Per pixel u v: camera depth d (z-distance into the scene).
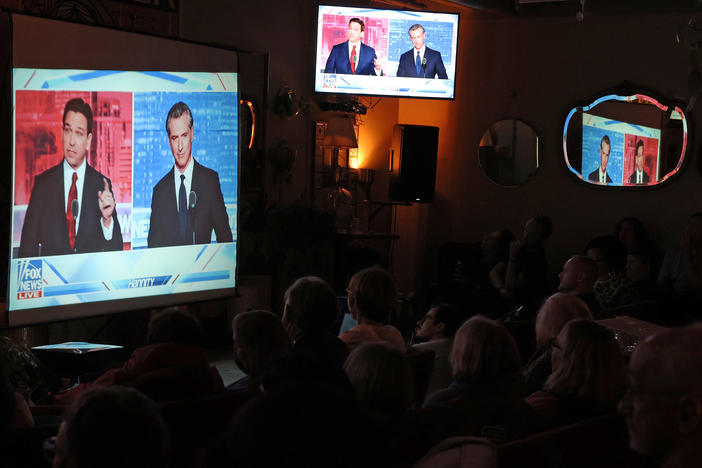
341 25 8.26
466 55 9.23
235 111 6.96
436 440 2.27
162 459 1.24
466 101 9.26
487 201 9.25
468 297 6.91
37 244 5.53
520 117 9.06
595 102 8.76
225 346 7.27
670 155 8.50
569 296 3.50
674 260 7.89
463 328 2.62
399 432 2.18
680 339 1.06
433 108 9.36
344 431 0.71
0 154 5.58
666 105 8.45
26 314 5.50
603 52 8.72
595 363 2.56
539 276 7.73
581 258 4.89
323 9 8.23
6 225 5.61
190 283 6.66
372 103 9.16
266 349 3.10
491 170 9.21
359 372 2.20
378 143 9.25
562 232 8.96
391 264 9.34
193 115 6.58
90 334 6.42
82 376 4.59
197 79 6.59
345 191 8.58
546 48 8.94
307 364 1.73
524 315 5.88
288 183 8.33
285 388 0.73
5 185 5.61
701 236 7.63
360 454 0.71
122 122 6.03
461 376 2.57
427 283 9.39
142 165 6.20
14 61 5.30
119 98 5.99
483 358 2.55
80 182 5.77
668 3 8.42
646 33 8.54
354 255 8.37
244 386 3.45
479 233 9.30
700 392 1.02
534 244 7.78
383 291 3.66
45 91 5.50
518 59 9.05
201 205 6.71
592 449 2.19
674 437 1.04
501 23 9.09
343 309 5.69
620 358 2.59
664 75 8.48
